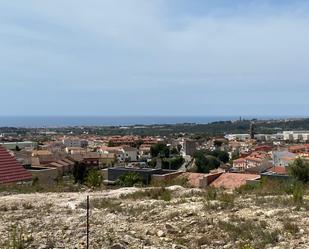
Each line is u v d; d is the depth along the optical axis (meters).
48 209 15.14
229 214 13.15
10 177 28.27
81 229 11.64
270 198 16.03
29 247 9.89
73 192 21.38
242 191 19.50
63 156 110.31
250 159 103.38
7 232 11.50
